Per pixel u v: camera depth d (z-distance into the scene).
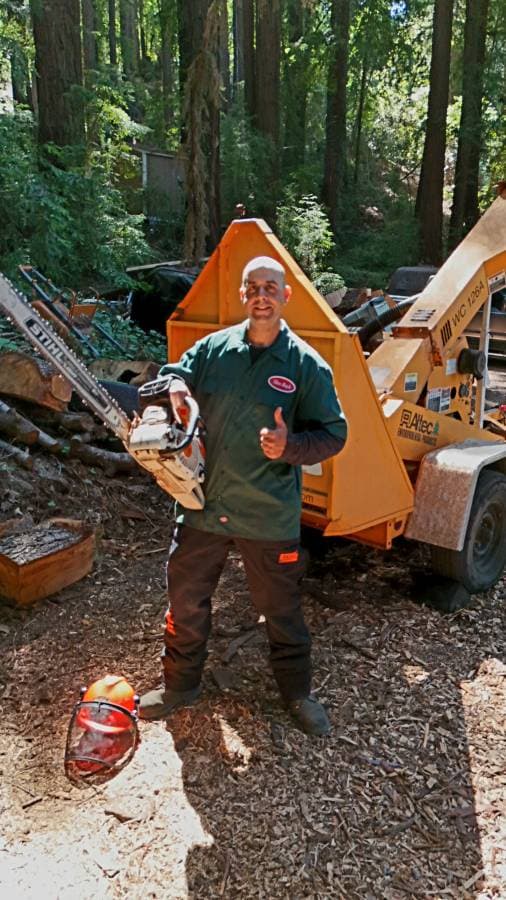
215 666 3.40
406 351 3.99
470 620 3.89
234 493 2.67
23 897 2.22
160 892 2.27
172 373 2.73
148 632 3.64
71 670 3.32
